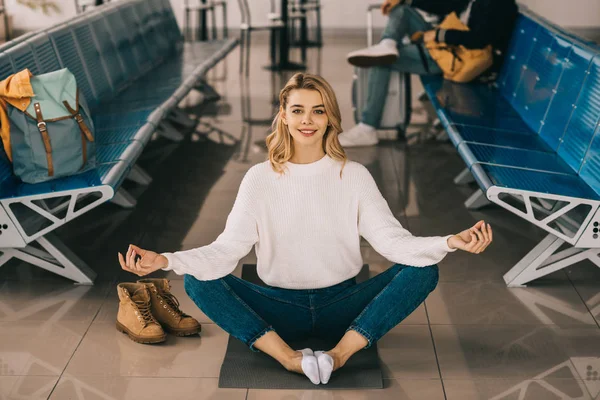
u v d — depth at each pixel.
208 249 2.48
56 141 3.17
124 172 3.34
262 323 2.54
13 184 3.20
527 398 2.47
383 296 2.51
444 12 5.67
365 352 2.69
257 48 9.06
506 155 3.60
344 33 9.95
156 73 5.42
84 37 4.59
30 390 2.51
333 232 2.59
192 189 4.43
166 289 2.96
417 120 5.98
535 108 4.18
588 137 3.40
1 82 3.18
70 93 3.25
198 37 9.49
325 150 2.58
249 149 5.21
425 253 2.44
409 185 4.53
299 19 9.35
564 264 3.24
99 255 3.56
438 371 2.62
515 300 3.14
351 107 6.36
